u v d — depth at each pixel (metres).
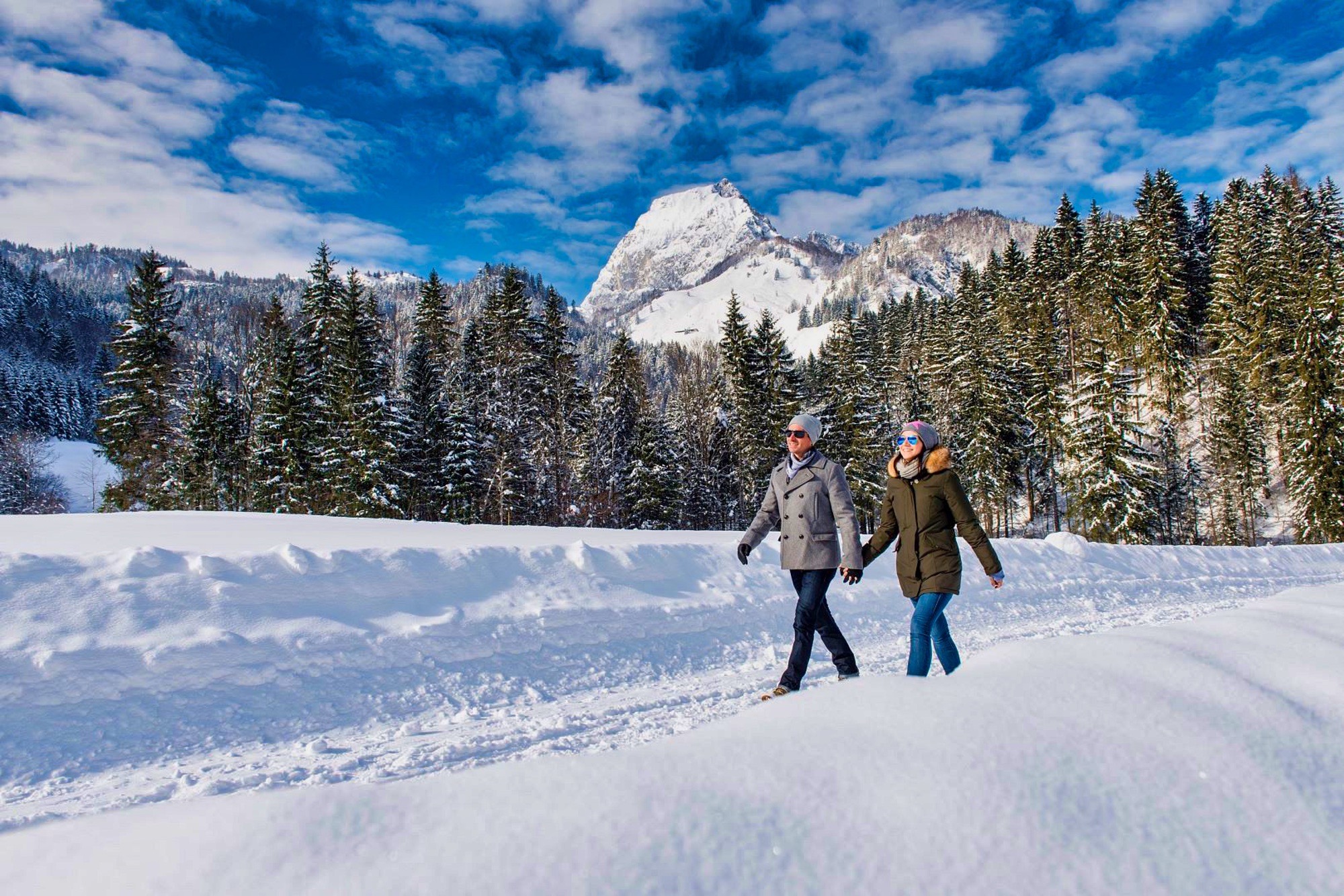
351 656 4.68
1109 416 31.23
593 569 6.60
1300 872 1.26
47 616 4.07
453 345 41.50
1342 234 51.81
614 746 3.97
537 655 5.34
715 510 46.03
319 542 7.22
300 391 32.75
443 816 1.30
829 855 1.21
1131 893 1.16
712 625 6.56
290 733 4.04
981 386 37.62
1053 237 54.62
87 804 3.12
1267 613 3.24
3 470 51.75
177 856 1.19
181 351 34.66
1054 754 1.57
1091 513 31.48
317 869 1.13
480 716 4.48
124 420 31.08
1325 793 1.52
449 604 5.46
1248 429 38.62
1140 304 42.41
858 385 40.97
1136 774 1.51
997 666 2.20
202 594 4.58
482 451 34.09
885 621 7.54
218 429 36.03
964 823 1.30
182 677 4.10
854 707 1.88
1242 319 39.47
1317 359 31.75
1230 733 1.74
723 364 42.62
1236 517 40.44
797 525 4.68
